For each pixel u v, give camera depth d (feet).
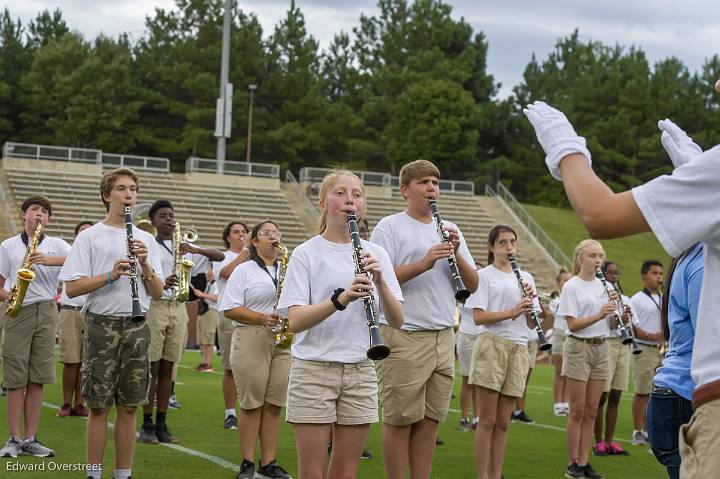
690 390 12.66
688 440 10.08
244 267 25.35
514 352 25.35
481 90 228.02
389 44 228.84
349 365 17.54
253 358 24.50
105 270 21.88
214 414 36.70
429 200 21.34
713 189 8.95
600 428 32.50
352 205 17.87
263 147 211.82
